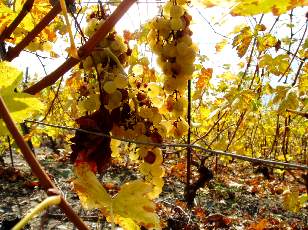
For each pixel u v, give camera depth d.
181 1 0.36
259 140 2.62
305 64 1.23
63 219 1.48
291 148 2.44
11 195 1.99
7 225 1.51
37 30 0.32
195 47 0.38
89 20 0.37
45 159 3.04
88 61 0.35
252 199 2.40
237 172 3.15
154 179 0.37
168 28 0.37
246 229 1.79
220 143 1.53
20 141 0.16
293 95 1.00
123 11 0.25
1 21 0.42
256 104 1.23
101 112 0.34
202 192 2.38
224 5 0.16
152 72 0.41
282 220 2.04
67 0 0.35
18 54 0.32
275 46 1.34
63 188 2.00
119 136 0.36
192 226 1.60
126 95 0.35
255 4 0.15
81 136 0.32
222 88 1.99
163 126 0.37
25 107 0.25
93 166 0.32
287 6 0.15
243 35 1.32
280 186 2.59
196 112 1.94
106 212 0.24
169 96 0.39
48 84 0.27
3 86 0.25
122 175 2.49
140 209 0.21
